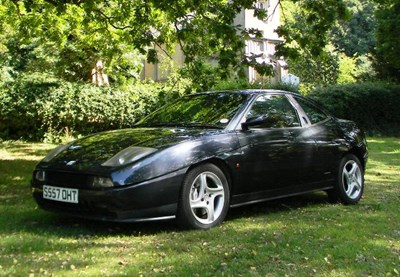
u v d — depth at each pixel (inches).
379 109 766.5
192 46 314.0
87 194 165.2
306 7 266.8
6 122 581.3
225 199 186.9
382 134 762.2
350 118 757.9
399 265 139.3
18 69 687.1
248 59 263.3
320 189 230.5
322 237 169.6
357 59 1375.5
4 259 139.5
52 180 176.7
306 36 268.5
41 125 575.2
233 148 189.2
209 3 276.4
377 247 157.6
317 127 231.6
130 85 590.2
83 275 127.0
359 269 135.3
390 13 808.9
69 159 177.2
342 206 235.1
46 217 198.4
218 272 130.4
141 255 145.9
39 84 565.0
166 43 387.5
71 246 155.1
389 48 836.0
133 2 366.3
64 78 637.3
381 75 940.0
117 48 442.9
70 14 402.9
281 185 209.8
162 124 211.3
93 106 569.6
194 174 176.2
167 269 132.8
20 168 362.0
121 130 206.4
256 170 197.3
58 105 562.6
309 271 132.9
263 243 160.6
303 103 236.8
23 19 403.9
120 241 162.6
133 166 163.9
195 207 177.8
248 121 195.6
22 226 181.8
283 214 212.4
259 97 215.8
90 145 186.9
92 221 192.7
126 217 163.2
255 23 870.4
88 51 591.5
